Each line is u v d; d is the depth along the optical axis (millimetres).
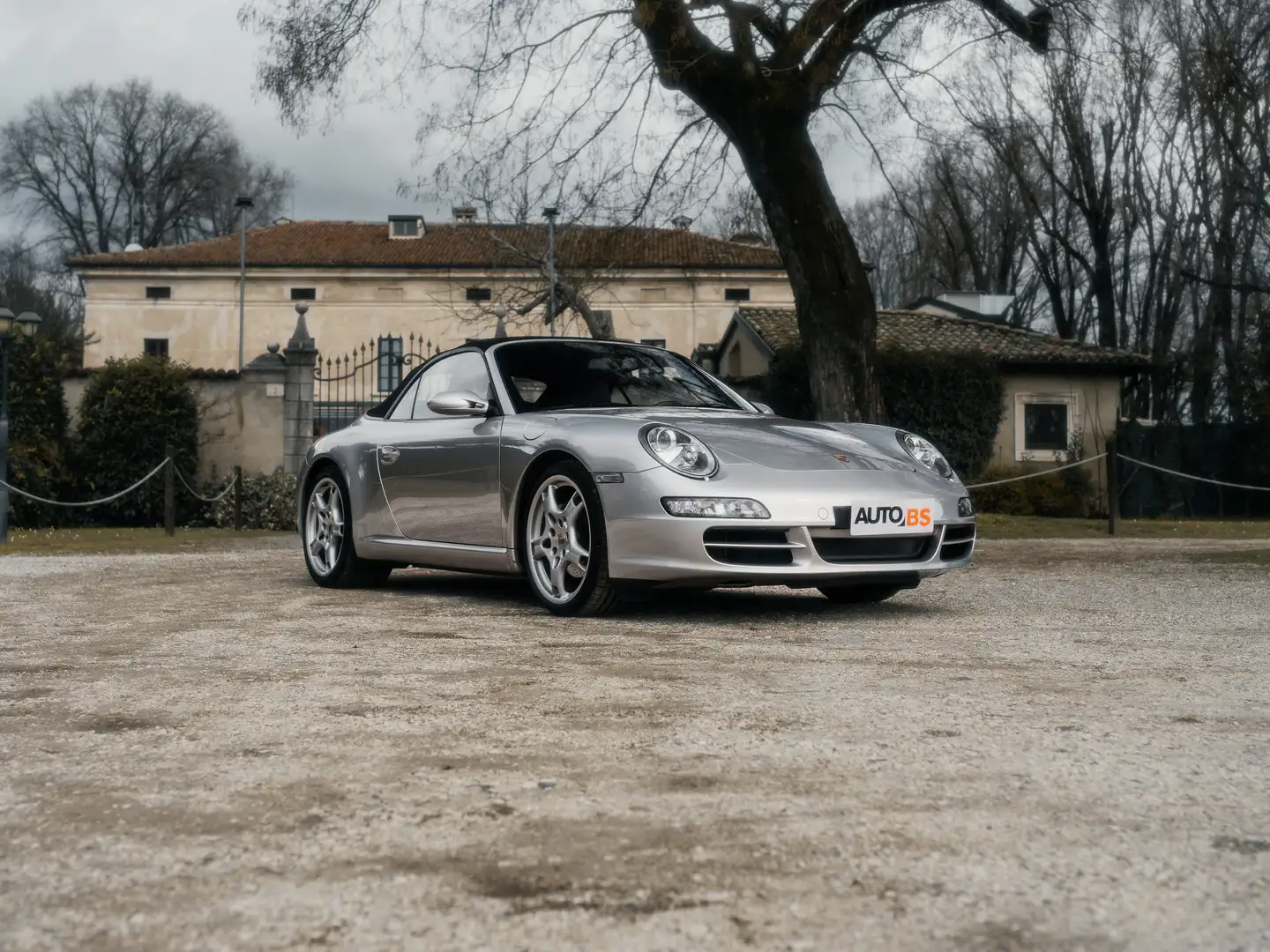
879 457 5082
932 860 1805
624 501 4711
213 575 7340
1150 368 24266
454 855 1845
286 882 1731
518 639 4301
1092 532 14344
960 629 4570
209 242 42531
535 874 1757
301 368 18125
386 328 40312
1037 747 2529
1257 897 1651
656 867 1780
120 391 17594
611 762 2418
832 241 12188
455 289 40125
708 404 5859
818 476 4738
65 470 17375
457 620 4891
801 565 4613
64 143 50000
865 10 12086
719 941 1506
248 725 2820
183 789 2244
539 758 2461
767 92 11930
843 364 12242
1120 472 23984
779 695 3168
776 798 2146
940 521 4918
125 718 2908
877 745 2557
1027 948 1486
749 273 38344
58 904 1654
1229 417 28500
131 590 6301
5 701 3148
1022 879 1726
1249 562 8805
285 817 2055
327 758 2477
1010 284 39688
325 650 4047
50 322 48625
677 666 3664
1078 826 1978
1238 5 23312
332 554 6426
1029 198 32250
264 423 18219
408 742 2619
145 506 17703
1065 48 12242
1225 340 28719
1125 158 31875
